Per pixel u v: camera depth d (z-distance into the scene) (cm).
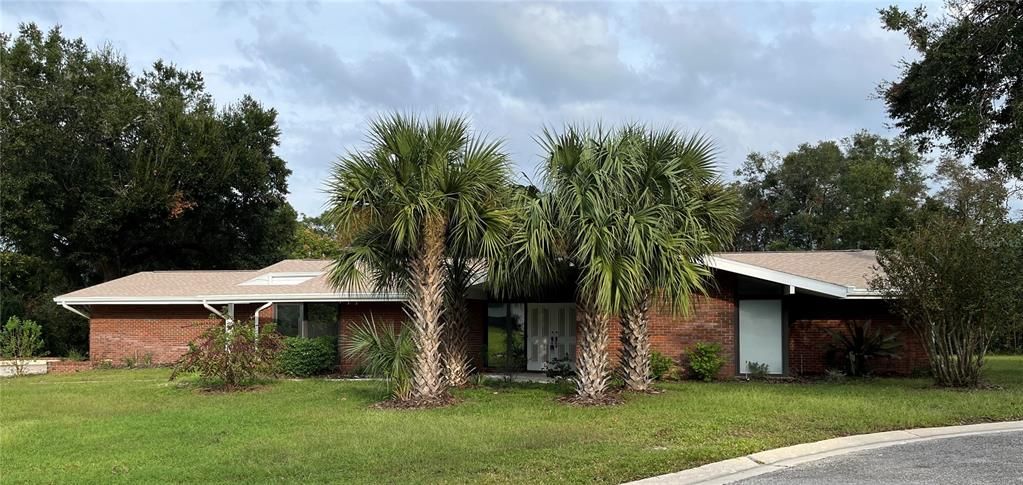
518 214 1327
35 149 3275
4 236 3494
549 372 1814
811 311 1948
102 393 1644
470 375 1766
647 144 1376
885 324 1905
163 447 984
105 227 3347
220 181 3509
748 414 1176
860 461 859
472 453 909
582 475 801
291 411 1295
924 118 2205
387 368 1363
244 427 1130
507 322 2225
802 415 1160
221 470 845
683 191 1388
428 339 1347
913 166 4469
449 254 1492
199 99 3853
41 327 3002
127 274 3744
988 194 2636
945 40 2014
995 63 2017
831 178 4588
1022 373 1878
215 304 2352
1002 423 1110
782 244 4609
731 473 810
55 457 930
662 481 779
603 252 1266
